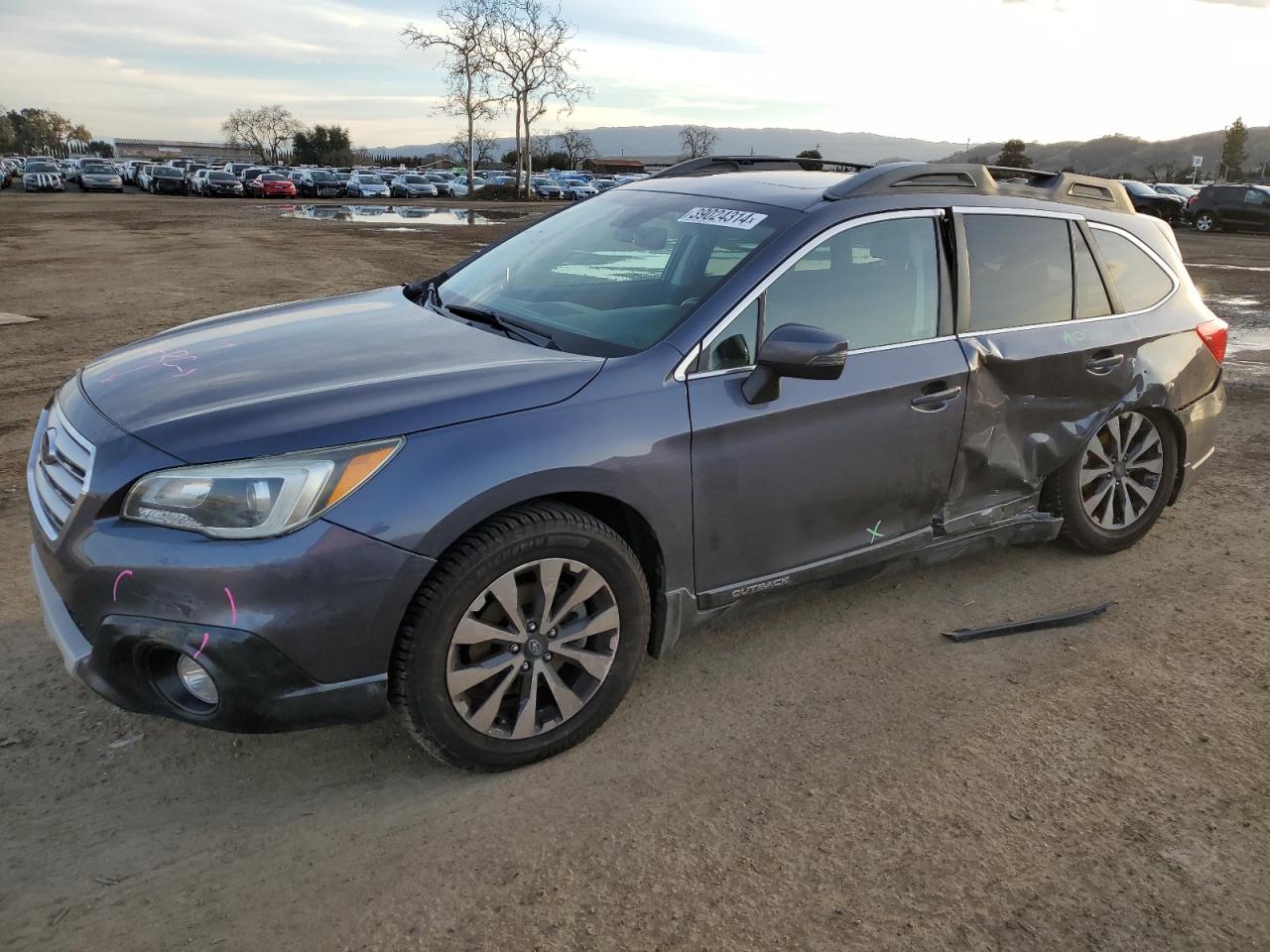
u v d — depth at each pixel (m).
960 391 3.53
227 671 2.33
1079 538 4.28
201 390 2.68
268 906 2.28
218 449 2.38
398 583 2.43
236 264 15.85
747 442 3.01
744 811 2.68
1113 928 2.32
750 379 2.99
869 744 3.02
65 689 3.12
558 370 2.80
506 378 2.73
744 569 3.17
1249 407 7.36
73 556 2.42
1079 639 3.73
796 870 2.46
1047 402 3.87
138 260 16.23
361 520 2.38
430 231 25.53
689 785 2.79
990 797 2.78
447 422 2.54
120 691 2.47
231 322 3.52
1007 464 3.79
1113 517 4.39
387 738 2.96
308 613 2.35
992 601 4.02
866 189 3.45
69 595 2.45
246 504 2.33
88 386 2.89
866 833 2.61
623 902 2.33
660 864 2.47
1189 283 4.60
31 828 2.50
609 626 2.86
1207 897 2.43
